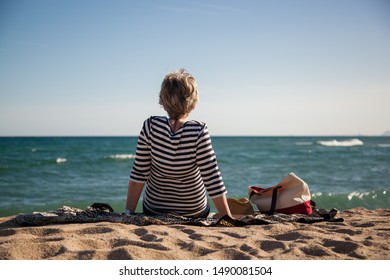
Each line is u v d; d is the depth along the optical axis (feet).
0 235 9.62
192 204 11.57
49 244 8.54
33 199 33.17
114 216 11.48
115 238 9.21
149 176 11.69
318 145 180.96
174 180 11.07
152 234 9.73
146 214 12.07
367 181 44.78
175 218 11.28
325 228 11.34
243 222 11.43
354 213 15.76
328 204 30.55
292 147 155.74
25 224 10.91
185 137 10.61
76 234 9.70
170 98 10.66
